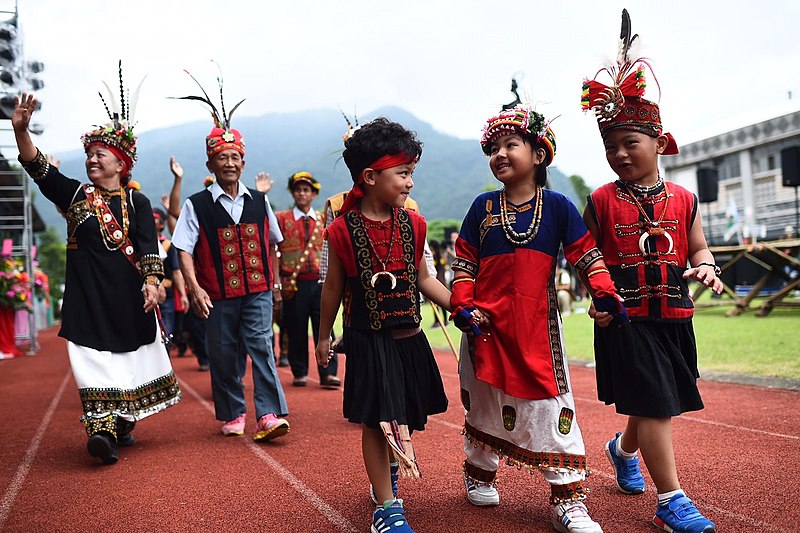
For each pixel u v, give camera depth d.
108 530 3.13
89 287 4.53
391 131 2.95
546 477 2.91
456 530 2.95
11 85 7.71
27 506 3.51
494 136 3.04
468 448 3.24
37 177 4.52
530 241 2.98
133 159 4.87
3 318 12.91
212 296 5.15
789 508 3.00
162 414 6.14
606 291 2.80
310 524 3.12
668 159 24.94
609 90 2.99
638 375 2.87
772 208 21.86
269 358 5.04
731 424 4.64
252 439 4.96
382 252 2.98
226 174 5.20
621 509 3.11
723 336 9.39
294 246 7.45
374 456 2.98
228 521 3.20
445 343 11.80
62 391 7.98
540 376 2.87
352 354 3.00
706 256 2.99
